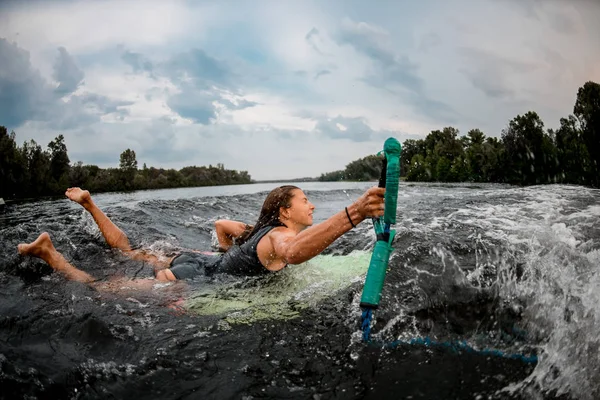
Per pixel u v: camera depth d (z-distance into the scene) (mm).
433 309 1949
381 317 1918
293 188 2803
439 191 8570
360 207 1971
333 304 2145
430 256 2516
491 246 2584
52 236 3885
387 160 1882
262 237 2662
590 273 2057
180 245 3967
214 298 2346
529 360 1571
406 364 1585
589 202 4391
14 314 2039
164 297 2367
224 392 1452
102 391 1454
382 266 1815
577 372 1493
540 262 2260
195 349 1738
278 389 1463
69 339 1809
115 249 3457
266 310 2145
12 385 1432
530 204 4418
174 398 1425
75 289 2465
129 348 1745
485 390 1417
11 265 2891
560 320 1769
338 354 1676
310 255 2186
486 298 1990
